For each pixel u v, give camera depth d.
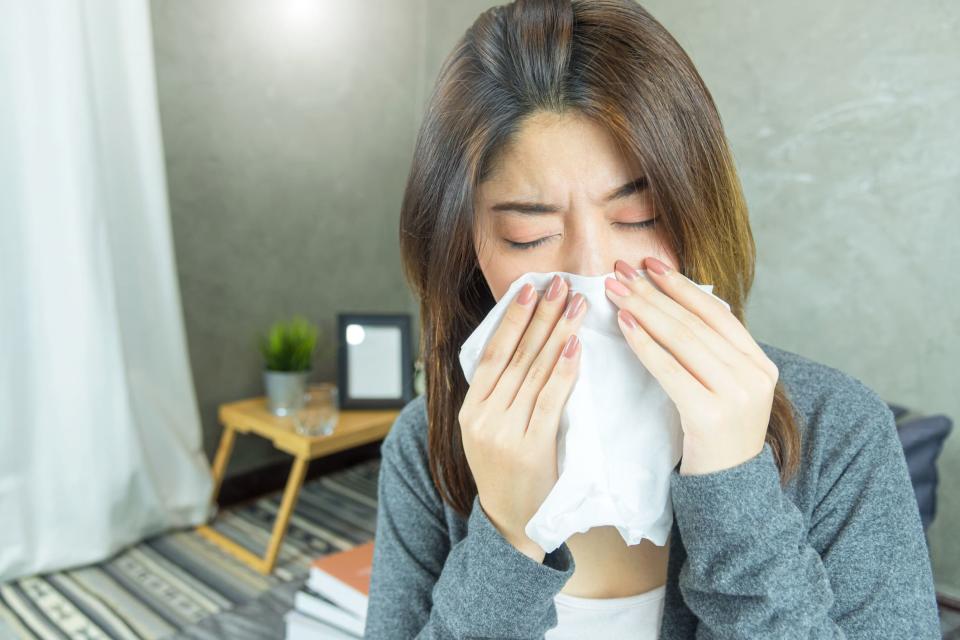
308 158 2.99
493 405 0.57
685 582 0.56
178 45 2.51
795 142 2.46
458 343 0.70
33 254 2.08
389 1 3.20
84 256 2.10
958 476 2.26
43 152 2.05
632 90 0.53
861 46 2.29
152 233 2.35
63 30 2.01
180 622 1.99
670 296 0.55
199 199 2.65
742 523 0.52
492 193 0.58
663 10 2.71
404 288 3.49
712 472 0.52
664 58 0.55
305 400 2.37
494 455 0.57
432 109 0.62
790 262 2.53
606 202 0.57
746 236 0.63
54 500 2.17
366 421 2.52
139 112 2.27
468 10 3.19
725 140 0.59
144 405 2.39
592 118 0.54
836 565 0.59
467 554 0.60
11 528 2.12
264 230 2.88
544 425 0.55
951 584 2.29
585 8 0.56
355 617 1.02
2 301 2.05
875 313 2.38
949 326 2.24
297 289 3.04
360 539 2.55
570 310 0.55
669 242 0.59
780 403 0.61
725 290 0.63
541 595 0.57
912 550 0.59
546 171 0.56
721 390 0.51
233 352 2.84
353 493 2.95
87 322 2.13
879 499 0.60
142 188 2.31
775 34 2.46
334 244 3.16
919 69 2.20
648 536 0.57
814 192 2.45
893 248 2.32
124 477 2.25
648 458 0.55
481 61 0.58
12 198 2.04
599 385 0.55
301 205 3.00
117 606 2.06
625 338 0.55
